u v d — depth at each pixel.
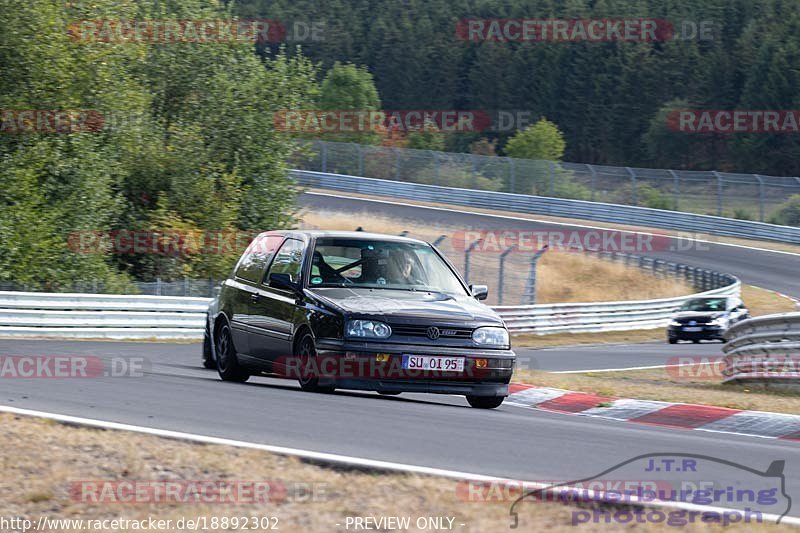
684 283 143.25
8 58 88.75
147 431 24.08
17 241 83.94
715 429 34.81
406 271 37.09
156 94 115.19
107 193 95.38
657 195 192.00
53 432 23.75
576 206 182.88
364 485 19.47
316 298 34.56
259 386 37.00
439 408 32.78
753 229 178.62
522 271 137.00
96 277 89.69
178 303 74.75
